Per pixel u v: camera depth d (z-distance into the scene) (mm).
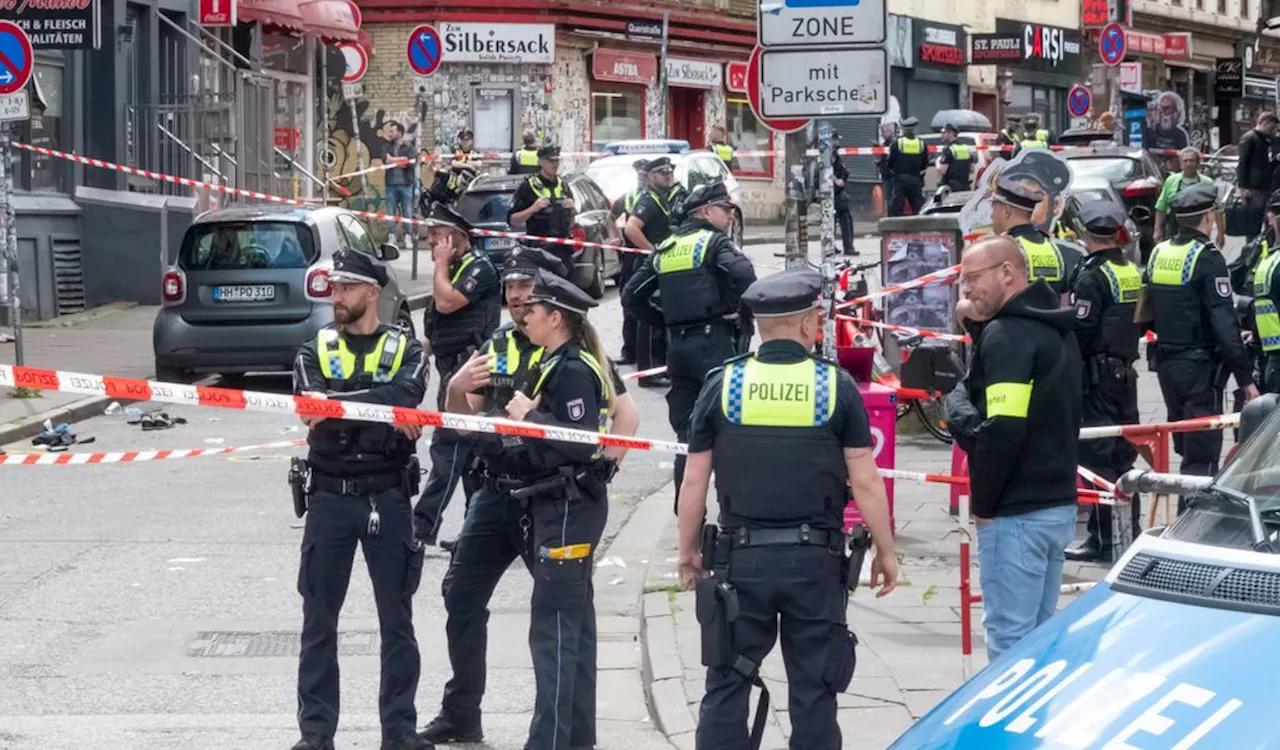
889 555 7039
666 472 16125
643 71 48375
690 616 10500
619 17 47188
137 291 29141
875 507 6941
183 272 20750
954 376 11977
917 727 4375
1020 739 4035
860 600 10672
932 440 16953
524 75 45281
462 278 12508
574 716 8164
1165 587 4492
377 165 44656
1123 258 11641
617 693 9523
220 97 31844
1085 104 48031
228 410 20109
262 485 15445
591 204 29328
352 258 8242
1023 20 64875
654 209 21422
